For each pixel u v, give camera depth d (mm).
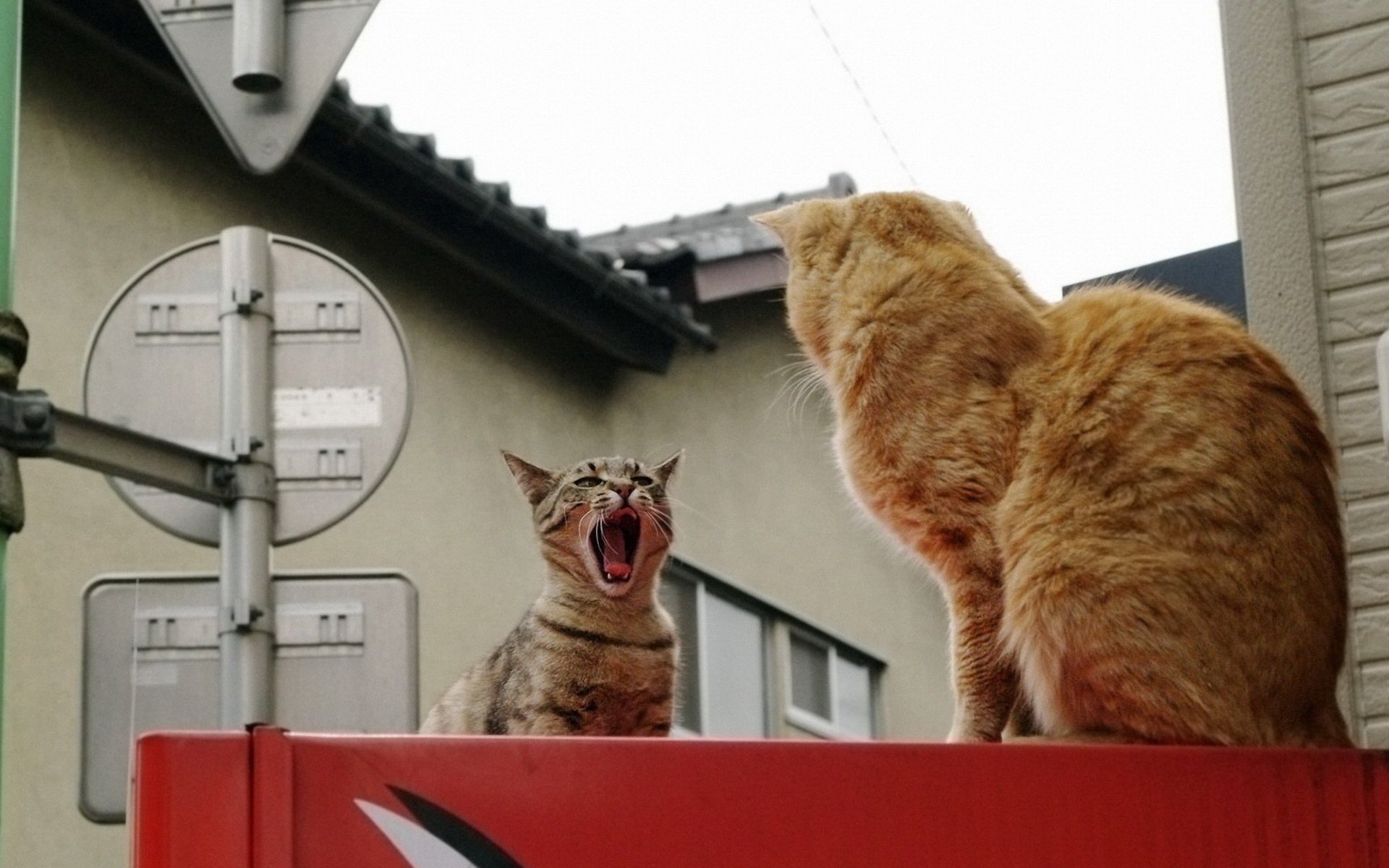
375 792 2684
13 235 3156
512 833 2707
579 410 8078
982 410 3578
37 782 6352
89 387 3650
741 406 8570
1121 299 3672
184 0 3578
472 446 7602
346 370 3660
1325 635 3389
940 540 3584
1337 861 2945
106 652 3674
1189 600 3324
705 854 2746
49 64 6809
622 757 2754
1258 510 3379
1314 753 2982
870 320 3719
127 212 6938
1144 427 3447
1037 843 2852
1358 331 4066
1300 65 4184
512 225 7211
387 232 7512
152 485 3490
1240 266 4508
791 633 8547
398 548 7301
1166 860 2891
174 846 2627
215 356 3670
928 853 2811
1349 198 4113
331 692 3594
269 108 3551
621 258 8133
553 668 3664
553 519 3764
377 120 6746
